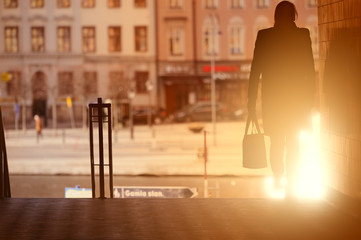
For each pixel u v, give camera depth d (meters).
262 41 10.78
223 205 11.69
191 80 118.31
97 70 117.12
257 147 11.05
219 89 119.44
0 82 112.81
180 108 119.06
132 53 118.19
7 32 117.31
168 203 12.00
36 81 113.06
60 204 11.99
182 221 10.34
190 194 21.45
